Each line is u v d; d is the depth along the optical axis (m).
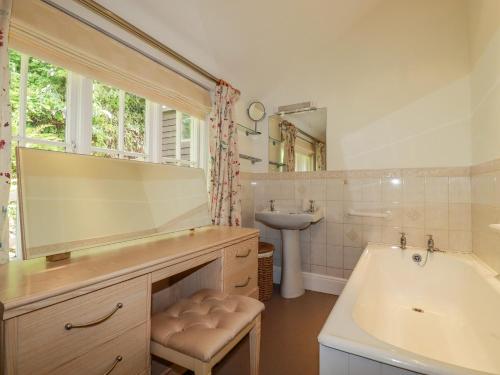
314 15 2.19
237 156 2.36
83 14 1.34
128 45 1.58
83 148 1.40
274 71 2.70
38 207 0.99
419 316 1.83
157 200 1.51
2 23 1.00
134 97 1.75
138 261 1.01
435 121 2.18
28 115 1.22
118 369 0.89
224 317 1.14
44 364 0.71
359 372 0.83
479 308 1.55
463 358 1.39
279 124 2.83
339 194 2.54
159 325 1.08
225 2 1.82
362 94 2.45
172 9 1.70
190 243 1.36
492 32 1.55
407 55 2.28
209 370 0.96
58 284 0.76
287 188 2.78
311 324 1.99
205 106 2.18
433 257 2.01
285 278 2.46
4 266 0.94
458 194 2.10
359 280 1.49
